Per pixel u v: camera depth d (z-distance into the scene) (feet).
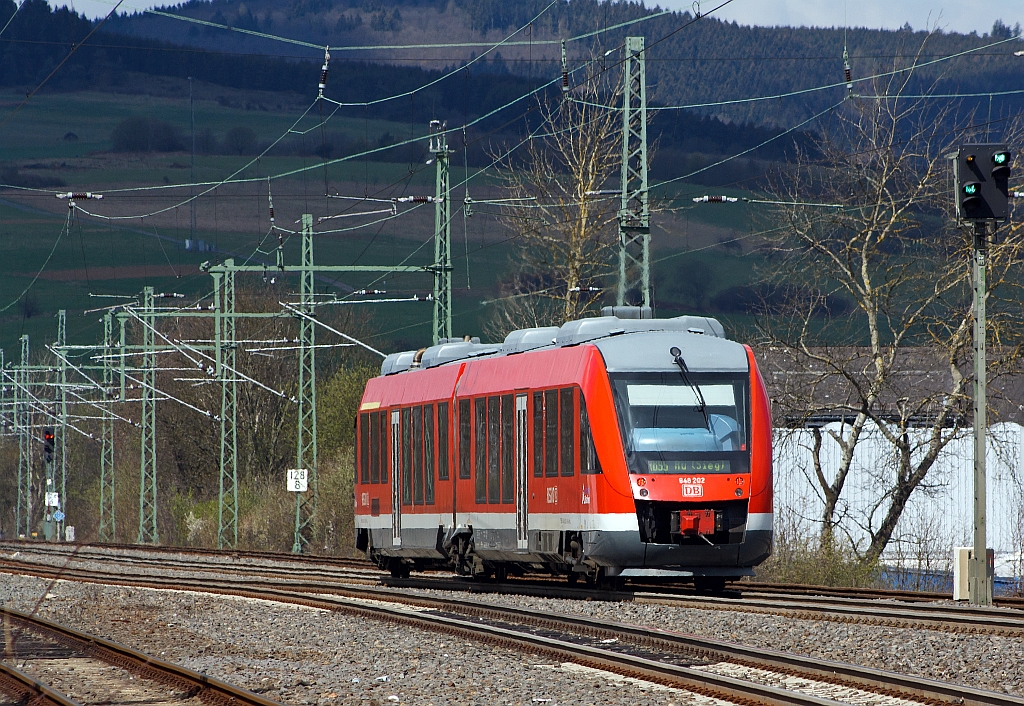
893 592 271.69
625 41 407.23
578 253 580.30
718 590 274.57
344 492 648.38
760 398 263.29
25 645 219.61
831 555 363.56
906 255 431.84
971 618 197.06
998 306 411.95
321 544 648.38
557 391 267.18
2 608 288.92
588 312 591.37
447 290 449.48
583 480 256.73
